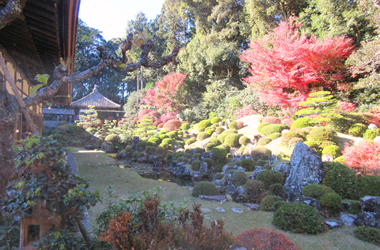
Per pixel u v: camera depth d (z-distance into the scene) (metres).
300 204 4.61
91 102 30.03
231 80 26.81
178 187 7.90
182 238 2.75
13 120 2.53
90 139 20.70
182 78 27.31
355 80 14.00
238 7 27.72
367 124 10.44
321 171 6.23
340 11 14.28
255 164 10.02
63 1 2.88
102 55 3.03
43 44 4.43
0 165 2.41
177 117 25.44
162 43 37.03
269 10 19.05
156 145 16.25
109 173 9.44
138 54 30.75
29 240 2.47
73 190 2.44
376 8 12.34
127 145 17.91
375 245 3.84
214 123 19.25
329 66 13.02
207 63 26.30
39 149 2.35
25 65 5.84
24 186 2.31
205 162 10.82
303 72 13.82
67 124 22.62
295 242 3.88
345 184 5.87
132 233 2.52
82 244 2.74
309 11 16.86
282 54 13.38
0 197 2.42
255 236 3.49
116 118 32.81
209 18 28.11
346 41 12.46
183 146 17.20
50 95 2.75
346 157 7.42
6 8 2.17
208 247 2.76
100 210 4.99
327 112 10.98
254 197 6.50
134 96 35.06
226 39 27.81
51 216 2.42
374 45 11.39
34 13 3.23
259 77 15.23
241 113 19.45
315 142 9.26
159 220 2.90
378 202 4.61
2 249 2.49
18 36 4.08
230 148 13.39
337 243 3.90
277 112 16.25
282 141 10.59
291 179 6.46
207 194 6.57
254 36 21.66
